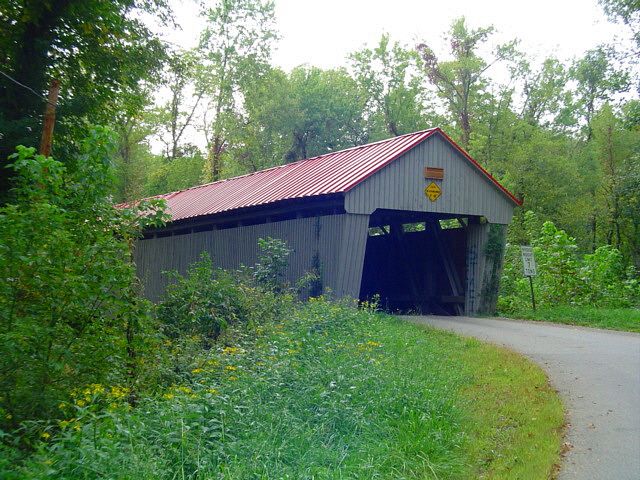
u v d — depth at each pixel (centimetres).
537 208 4175
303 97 5056
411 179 1920
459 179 2023
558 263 2323
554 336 1512
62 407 633
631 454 663
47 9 1711
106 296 742
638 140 4356
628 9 2903
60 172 819
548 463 627
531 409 829
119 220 851
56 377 679
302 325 1198
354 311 1498
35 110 1777
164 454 545
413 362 1030
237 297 1358
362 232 1816
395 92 5325
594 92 4819
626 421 781
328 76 5306
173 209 2697
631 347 1336
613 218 4056
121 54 1916
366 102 5447
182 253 2531
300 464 583
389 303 2522
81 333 723
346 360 945
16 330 645
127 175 4550
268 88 4966
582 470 621
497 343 1377
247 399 694
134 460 500
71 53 1880
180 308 1231
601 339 1463
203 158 5559
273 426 653
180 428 581
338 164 2086
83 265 727
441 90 4991
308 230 1916
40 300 677
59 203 802
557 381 995
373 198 1839
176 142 5481
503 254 2136
